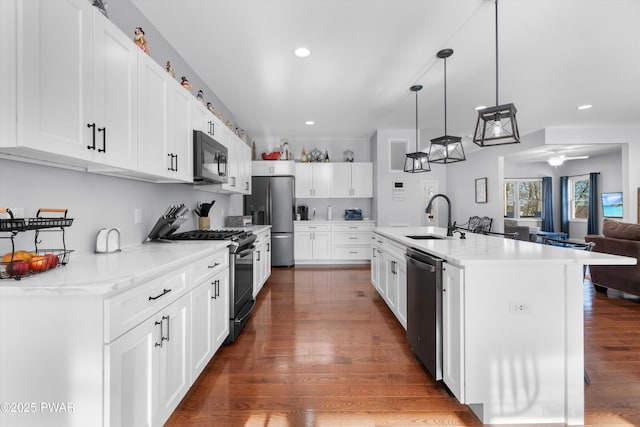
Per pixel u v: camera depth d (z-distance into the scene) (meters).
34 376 1.05
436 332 1.84
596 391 1.85
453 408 1.71
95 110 1.33
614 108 4.38
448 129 5.52
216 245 2.14
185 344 1.65
